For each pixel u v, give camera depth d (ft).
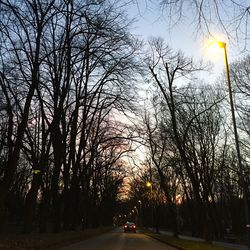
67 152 113.19
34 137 105.50
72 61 79.46
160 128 134.62
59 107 79.41
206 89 137.18
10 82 66.80
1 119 82.94
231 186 205.67
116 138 114.21
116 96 89.20
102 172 207.31
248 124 127.34
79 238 113.19
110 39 65.46
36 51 62.80
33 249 58.75
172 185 210.38
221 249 78.64
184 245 90.63
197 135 139.33
